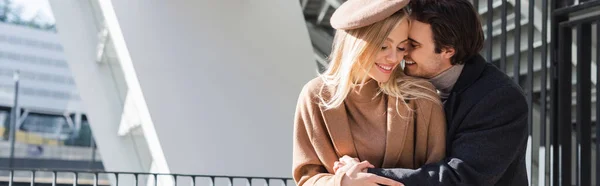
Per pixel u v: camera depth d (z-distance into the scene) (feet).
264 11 14.57
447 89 4.69
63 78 73.46
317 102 4.61
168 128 13.82
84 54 23.91
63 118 73.92
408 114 4.46
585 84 8.59
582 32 8.57
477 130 4.39
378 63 4.31
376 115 4.53
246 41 14.35
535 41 14.82
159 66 13.96
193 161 13.89
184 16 14.17
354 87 4.51
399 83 4.53
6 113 71.20
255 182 14.15
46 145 72.84
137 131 23.38
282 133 14.38
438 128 4.46
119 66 22.26
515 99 4.47
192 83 14.03
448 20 4.30
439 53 4.42
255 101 14.28
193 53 14.11
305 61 14.69
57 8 23.44
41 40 71.82
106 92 24.50
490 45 9.75
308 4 22.97
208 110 14.05
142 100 13.93
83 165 73.15
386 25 4.21
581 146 8.58
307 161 4.62
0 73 69.77
